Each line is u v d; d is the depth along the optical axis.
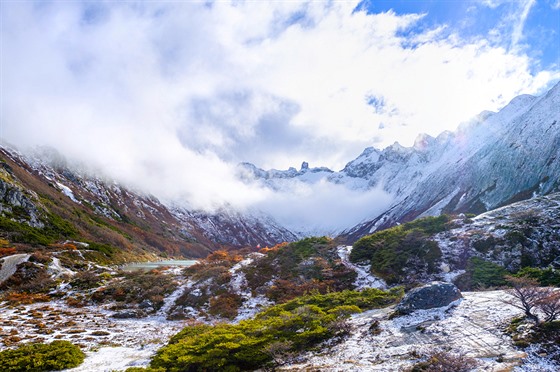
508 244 46.53
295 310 31.12
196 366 23.58
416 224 64.69
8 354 25.72
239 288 51.19
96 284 57.62
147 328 38.53
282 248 66.00
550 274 36.09
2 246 79.38
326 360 21.52
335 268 55.00
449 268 46.31
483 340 19.91
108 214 194.62
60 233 112.19
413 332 23.38
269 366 22.97
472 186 189.88
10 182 115.25
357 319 29.06
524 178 145.62
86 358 27.41
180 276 60.41
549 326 18.94
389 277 48.38
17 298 51.09
